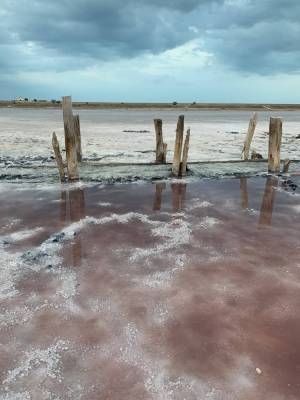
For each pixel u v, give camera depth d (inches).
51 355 199.8
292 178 625.0
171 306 243.3
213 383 181.3
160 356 198.8
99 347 205.5
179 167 615.2
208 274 285.6
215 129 1540.4
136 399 172.2
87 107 4517.7
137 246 335.9
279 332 219.5
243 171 658.8
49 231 370.0
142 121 1957.4
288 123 1974.7
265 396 174.2
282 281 276.7
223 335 215.9
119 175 611.5
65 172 620.7
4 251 322.7
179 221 403.2
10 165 686.5
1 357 198.4
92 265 299.3
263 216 423.2
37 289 263.7
